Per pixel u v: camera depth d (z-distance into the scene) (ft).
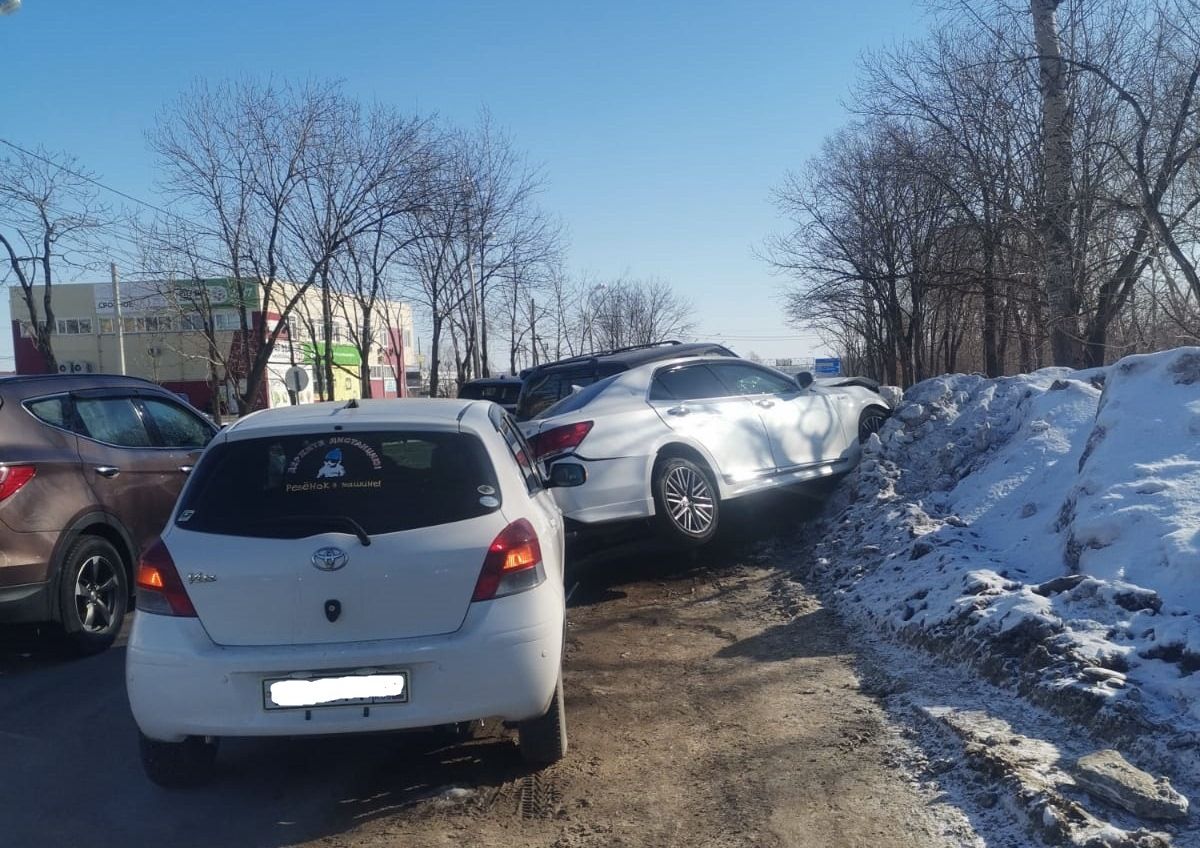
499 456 15.05
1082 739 13.89
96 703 19.44
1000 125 49.52
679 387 28.91
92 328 171.12
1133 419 21.21
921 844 12.04
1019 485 24.94
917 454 30.17
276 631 13.43
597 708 17.62
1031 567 20.75
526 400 35.99
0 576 20.71
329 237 85.10
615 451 26.11
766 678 18.48
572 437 25.79
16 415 22.27
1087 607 16.88
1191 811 11.78
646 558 29.63
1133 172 38.99
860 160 83.76
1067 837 11.21
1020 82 47.37
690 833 12.82
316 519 13.75
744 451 29.14
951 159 53.36
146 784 15.26
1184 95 38.29
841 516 28.94
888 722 15.74
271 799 14.52
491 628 13.53
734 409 29.40
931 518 25.27
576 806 13.79
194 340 122.72
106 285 169.48
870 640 19.94
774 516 32.76
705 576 27.30
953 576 20.11
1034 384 30.32
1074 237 42.52
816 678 18.19
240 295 85.35
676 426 27.58
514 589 13.82
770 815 13.12
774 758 14.87
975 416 30.42
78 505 22.71
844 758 14.62
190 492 14.42
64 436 23.36
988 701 15.70
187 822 13.85
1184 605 16.20
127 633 24.91
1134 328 46.83
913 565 22.26
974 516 24.81
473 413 15.76
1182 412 20.67
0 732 17.84
